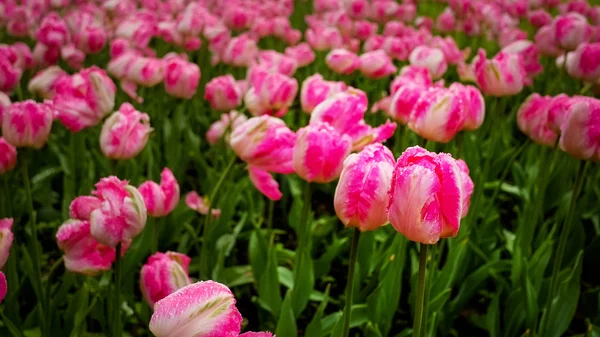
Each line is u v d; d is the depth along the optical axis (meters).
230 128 1.46
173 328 0.71
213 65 2.16
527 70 1.92
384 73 1.62
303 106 1.26
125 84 1.52
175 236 1.32
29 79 1.78
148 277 0.91
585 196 1.32
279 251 1.28
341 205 0.82
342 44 2.34
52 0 2.60
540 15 2.77
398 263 1.08
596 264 1.38
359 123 1.01
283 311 1.03
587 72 1.46
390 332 1.23
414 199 0.74
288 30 2.38
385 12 2.97
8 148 1.04
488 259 1.22
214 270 1.19
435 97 1.01
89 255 0.92
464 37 3.20
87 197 0.90
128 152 1.07
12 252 1.08
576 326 1.27
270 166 1.02
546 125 1.23
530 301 1.10
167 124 1.62
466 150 1.46
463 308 1.29
